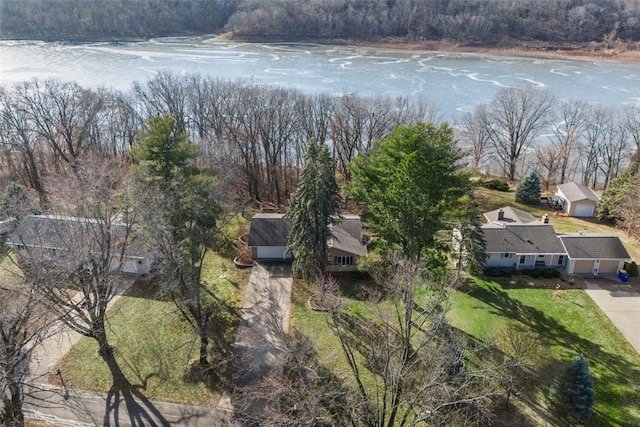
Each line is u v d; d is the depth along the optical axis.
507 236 38.91
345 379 25.44
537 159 63.75
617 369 27.45
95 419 23.69
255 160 52.19
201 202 29.22
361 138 53.38
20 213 28.55
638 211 42.88
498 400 24.80
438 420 19.95
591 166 63.31
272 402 24.36
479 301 33.88
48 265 23.39
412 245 28.06
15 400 20.27
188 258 27.80
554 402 24.73
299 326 30.59
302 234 31.89
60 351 27.92
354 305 32.50
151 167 29.62
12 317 19.16
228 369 26.97
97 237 25.98
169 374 26.58
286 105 52.69
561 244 38.31
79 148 50.47
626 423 23.94
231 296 34.09
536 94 63.59
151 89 62.38
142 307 32.16
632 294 35.12
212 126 53.34
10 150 53.03
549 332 30.62
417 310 29.08
